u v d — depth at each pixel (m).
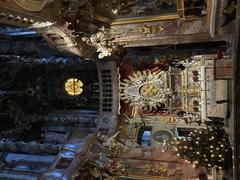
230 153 10.62
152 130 16.78
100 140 16.11
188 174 13.29
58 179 13.25
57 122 19.69
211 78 12.26
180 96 16.14
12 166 16.61
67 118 19.39
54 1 11.15
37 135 19.83
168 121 16.75
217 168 10.93
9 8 9.22
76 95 20.25
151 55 17.75
